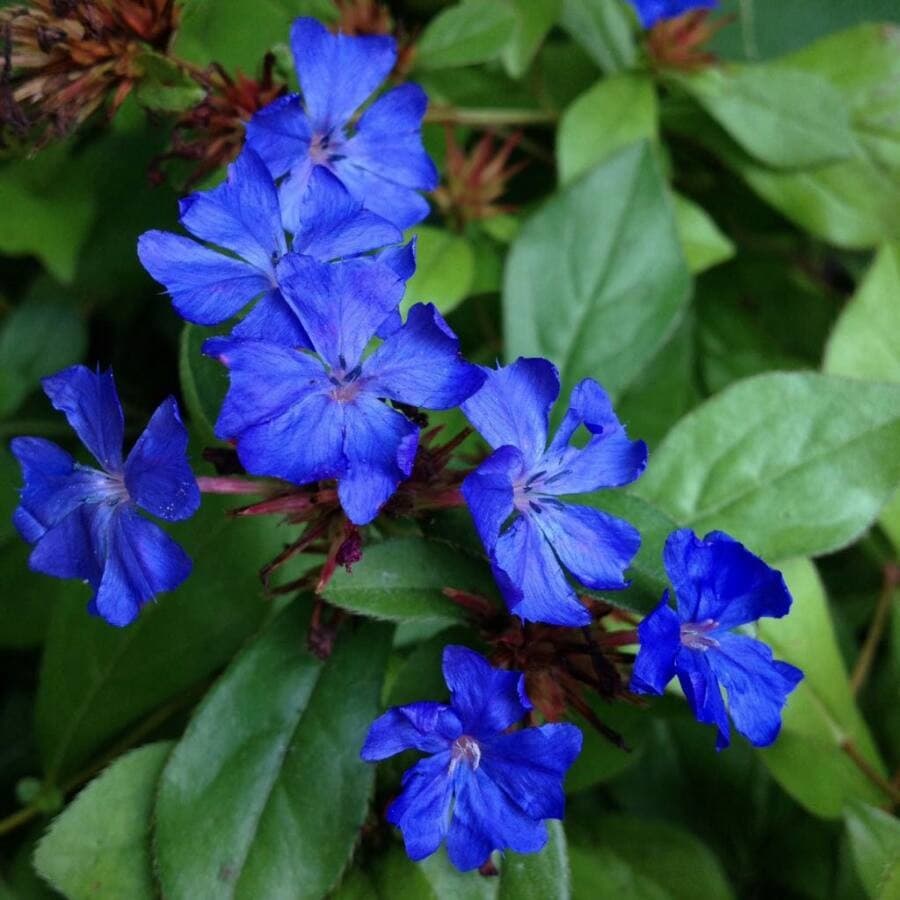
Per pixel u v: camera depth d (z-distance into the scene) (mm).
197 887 131
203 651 156
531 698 129
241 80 151
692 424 156
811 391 156
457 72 192
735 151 196
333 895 136
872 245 193
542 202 178
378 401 113
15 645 177
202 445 147
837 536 152
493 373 118
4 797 186
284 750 135
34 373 195
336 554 123
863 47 198
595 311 169
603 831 165
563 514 122
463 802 121
